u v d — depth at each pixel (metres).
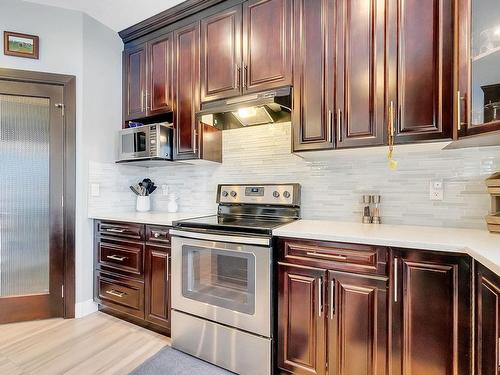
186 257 1.88
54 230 2.35
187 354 1.88
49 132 2.34
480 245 1.17
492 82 1.30
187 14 2.28
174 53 2.37
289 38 1.82
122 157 2.59
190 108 2.27
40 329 2.17
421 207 1.76
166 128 2.40
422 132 1.44
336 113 1.65
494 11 1.31
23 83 2.27
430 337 1.25
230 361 1.70
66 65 2.38
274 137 2.27
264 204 2.19
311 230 1.58
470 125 1.30
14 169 2.26
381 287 1.35
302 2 1.77
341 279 1.44
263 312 1.59
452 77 1.37
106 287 2.39
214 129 2.40
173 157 2.39
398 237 1.36
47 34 2.32
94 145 2.51
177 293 1.92
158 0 2.20
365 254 1.38
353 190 1.96
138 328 2.21
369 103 1.56
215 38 2.14
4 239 2.24
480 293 1.11
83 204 2.43
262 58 1.92
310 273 1.51
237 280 1.70
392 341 1.32
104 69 2.58
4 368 1.69
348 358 1.42
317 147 1.71
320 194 2.07
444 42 1.39
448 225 1.69
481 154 1.61
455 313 1.20
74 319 2.34
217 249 1.74
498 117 1.28
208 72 2.17
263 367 1.60
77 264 2.39
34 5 2.29
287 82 1.82
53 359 1.79
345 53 1.62
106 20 2.49
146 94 2.55
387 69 1.51
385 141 1.52
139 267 2.19
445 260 1.22
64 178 2.37
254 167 2.34
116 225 2.33
